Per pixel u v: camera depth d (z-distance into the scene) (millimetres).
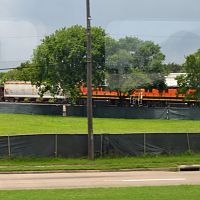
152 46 129250
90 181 45125
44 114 155125
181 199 31344
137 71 135750
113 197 32438
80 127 112500
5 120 131500
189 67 167125
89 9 60656
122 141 63688
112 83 144375
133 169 56062
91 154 61406
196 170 56812
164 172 54250
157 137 64688
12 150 61594
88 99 61125
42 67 172750
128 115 145000
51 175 51156
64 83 170625
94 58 153750
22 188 39875
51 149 62156
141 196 32844
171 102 185500
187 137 65688
